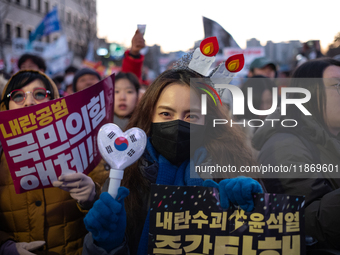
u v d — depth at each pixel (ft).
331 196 4.47
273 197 3.43
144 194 4.63
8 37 92.07
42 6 108.88
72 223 5.35
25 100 5.57
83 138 4.49
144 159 4.74
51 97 5.82
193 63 4.52
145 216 4.56
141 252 4.27
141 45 10.86
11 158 4.23
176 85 4.48
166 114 4.51
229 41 14.61
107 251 3.80
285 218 3.40
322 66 5.46
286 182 4.99
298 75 5.67
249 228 3.43
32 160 4.28
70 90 15.94
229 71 4.56
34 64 12.75
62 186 4.37
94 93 4.57
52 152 4.33
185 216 3.62
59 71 32.01
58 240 5.23
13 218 5.19
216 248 3.49
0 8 91.09
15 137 4.19
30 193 5.21
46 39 104.06
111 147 3.67
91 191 4.44
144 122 4.79
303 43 17.51
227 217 3.51
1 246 4.93
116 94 10.03
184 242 3.58
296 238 3.38
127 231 4.52
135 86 10.18
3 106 5.79
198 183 4.35
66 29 115.65
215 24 11.05
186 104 4.43
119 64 52.24
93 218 3.48
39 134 4.25
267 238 3.39
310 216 4.65
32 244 4.84
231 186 3.44
